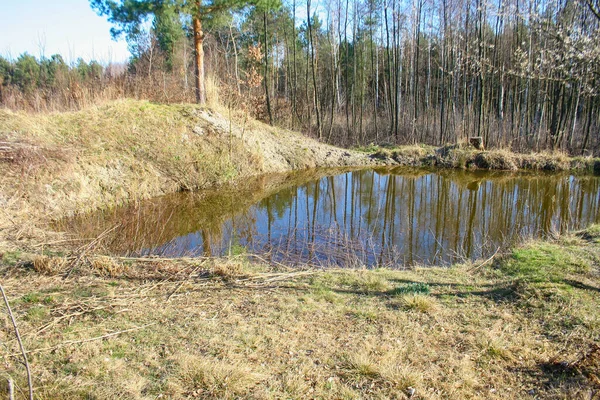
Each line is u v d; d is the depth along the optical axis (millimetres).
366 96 29875
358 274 5793
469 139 18891
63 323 4234
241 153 15945
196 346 3760
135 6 13875
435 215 10875
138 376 3275
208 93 17344
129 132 13414
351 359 3443
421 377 3180
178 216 10516
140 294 5027
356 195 13414
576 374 3109
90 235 8320
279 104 24578
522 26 19031
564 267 5305
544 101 18703
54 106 15109
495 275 5488
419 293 4801
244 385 3131
